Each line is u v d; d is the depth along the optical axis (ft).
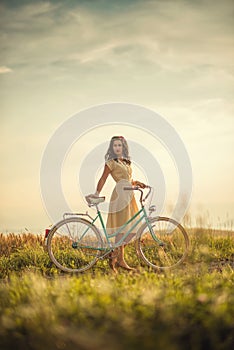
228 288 17.95
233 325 14.08
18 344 13.83
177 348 12.94
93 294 16.43
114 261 24.02
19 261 26.11
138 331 13.34
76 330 13.46
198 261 25.71
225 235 30.01
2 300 16.87
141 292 16.51
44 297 16.24
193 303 15.39
